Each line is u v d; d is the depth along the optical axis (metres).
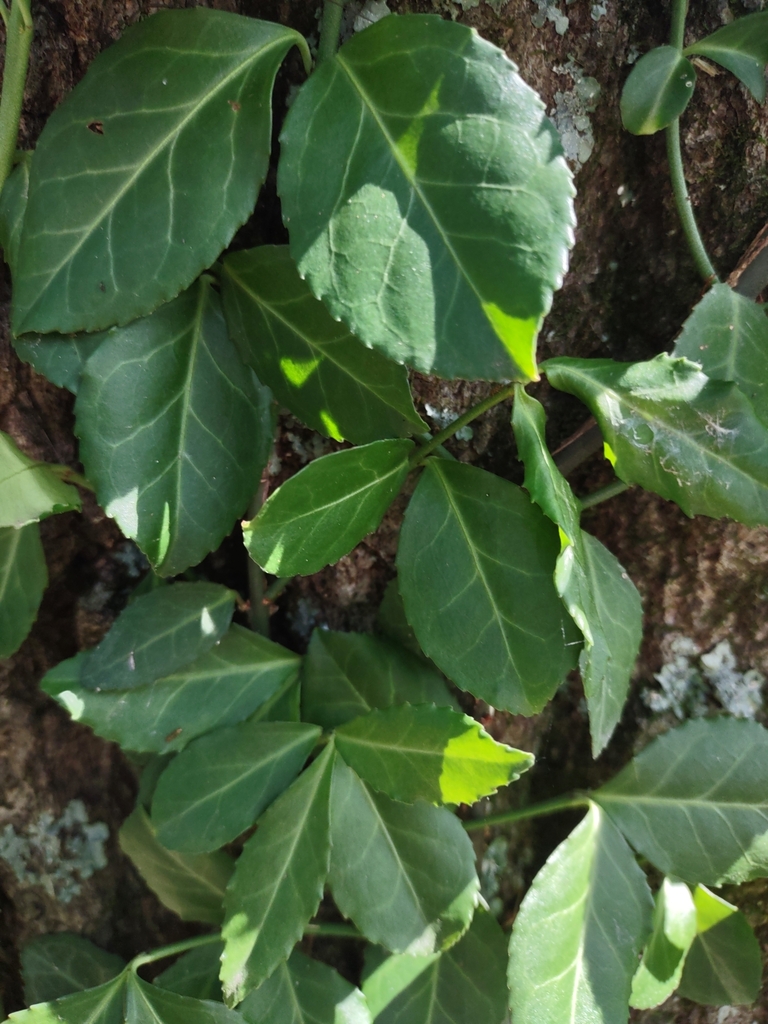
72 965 0.23
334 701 0.20
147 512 0.17
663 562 0.22
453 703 0.20
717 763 0.20
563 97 0.18
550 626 0.17
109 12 0.17
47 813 0.23
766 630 0.22
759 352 0.18
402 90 0.15
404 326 0.15
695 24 0.19
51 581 0.22
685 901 0.20
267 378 0.18
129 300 0.16
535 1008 0.18
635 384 0.17
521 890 0.23
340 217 0.15
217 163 0.16
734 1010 0.24
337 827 0.19
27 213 0.16
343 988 0.20
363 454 0.17
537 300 0.14
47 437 0.20
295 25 0.18
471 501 0.18
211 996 0.20
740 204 0.19
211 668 0.20
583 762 0.23
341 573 0.21
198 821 0.19
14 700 0.22
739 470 0.17
